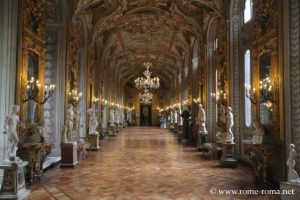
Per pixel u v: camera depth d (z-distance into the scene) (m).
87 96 18.59
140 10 19.64
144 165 12.02
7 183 6.89
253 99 10.60
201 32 19.30
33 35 9.78
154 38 26.83
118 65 37.88
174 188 8.21
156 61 38.25
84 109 18.33
